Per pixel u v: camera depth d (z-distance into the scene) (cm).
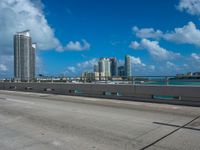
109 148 624
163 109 1252
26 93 2567
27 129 845
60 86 2422
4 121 996
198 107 1322
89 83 2098
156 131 788
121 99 1792
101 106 1401
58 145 657
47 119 1019
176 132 773
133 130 804
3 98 2011
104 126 868
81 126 874
